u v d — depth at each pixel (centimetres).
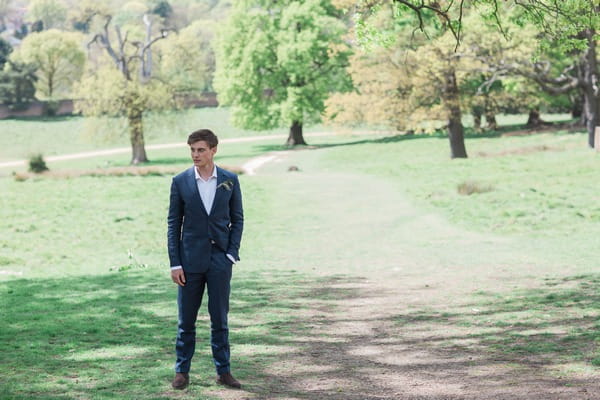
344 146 6344
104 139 6384
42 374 654
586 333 790
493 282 1247
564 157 3656
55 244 2212
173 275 582
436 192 2841
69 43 11088
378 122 4406
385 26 4028
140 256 1956
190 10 17575
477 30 3794
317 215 2573
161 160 6594
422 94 4200
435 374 670
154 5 16338
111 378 641
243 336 869
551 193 2555
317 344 823
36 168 4516
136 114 6259
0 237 2339
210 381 635
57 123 9438
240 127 7025
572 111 6788
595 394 559
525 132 5775
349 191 3219
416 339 838
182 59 7344
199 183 581
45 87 11288
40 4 17100
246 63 6694
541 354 717
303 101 6669
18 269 1764
